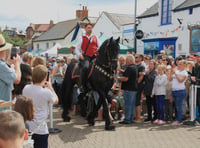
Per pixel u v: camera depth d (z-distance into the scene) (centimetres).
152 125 739
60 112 931
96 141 587
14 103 312
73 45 1864
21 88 462
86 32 742
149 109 790
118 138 610
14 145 181
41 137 354
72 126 723
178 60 794
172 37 1590
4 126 181
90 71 682
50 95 366
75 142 580
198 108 780
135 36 1592
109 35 2305
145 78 780
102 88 675
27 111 304
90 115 731
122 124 751
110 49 645
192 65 820
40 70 370
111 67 646
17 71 375
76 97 872
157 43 1708
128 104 750
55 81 1035
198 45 1405
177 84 736
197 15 1427
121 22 2353
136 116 798
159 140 595
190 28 1455
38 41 4566
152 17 1756
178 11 1555
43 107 364
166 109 791
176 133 652
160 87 750
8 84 351
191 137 617
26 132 215
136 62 785
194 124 736
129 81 741
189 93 785
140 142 580
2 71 341
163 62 898
